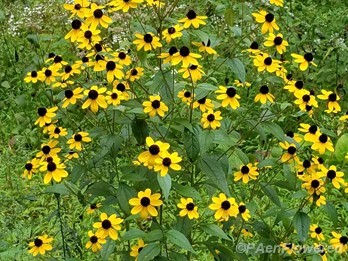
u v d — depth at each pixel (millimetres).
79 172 1146
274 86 1583
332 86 2367
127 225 1220
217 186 1131
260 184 1230
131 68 1307
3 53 2412
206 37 1112
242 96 2172
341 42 2469
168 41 1121
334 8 3104
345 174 1656
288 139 1195
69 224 1708
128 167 1140
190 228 1086
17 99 2115
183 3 2641
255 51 1184
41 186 1934
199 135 1058
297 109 1493
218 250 1197
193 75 1097
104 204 1149
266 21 1208
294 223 1125
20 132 2125
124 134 1193
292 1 2971
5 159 2029
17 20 2781
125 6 1121
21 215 1749
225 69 1874
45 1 2691
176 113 1155
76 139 1179
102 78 1377
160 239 1020
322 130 1183
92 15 1143
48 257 1513
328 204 1168
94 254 1555
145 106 1076
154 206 1036
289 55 2363
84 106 1106
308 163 1209
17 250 1565
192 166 1138
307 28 2648
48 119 1199
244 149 1948
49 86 1604
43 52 2186
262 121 1151
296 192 1166
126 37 2000
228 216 1100
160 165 992
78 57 2039
